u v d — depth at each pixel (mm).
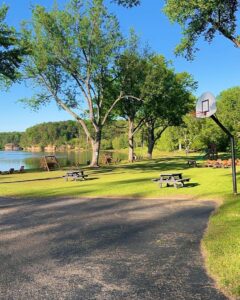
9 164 61719
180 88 48594
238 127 66312
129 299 5508
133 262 7133
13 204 14508
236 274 6098
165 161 42812
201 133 67625
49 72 36406
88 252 7836
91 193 16734
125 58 37969
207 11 16578
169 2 16625
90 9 34562
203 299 5414
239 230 8695
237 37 17312
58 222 10805
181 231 9312
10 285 6129
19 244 8539
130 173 27766
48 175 29359
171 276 6348
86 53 36031
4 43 24422
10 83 34875
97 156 37812
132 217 11234
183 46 18828
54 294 5746
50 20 34250
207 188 16375
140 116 52750
